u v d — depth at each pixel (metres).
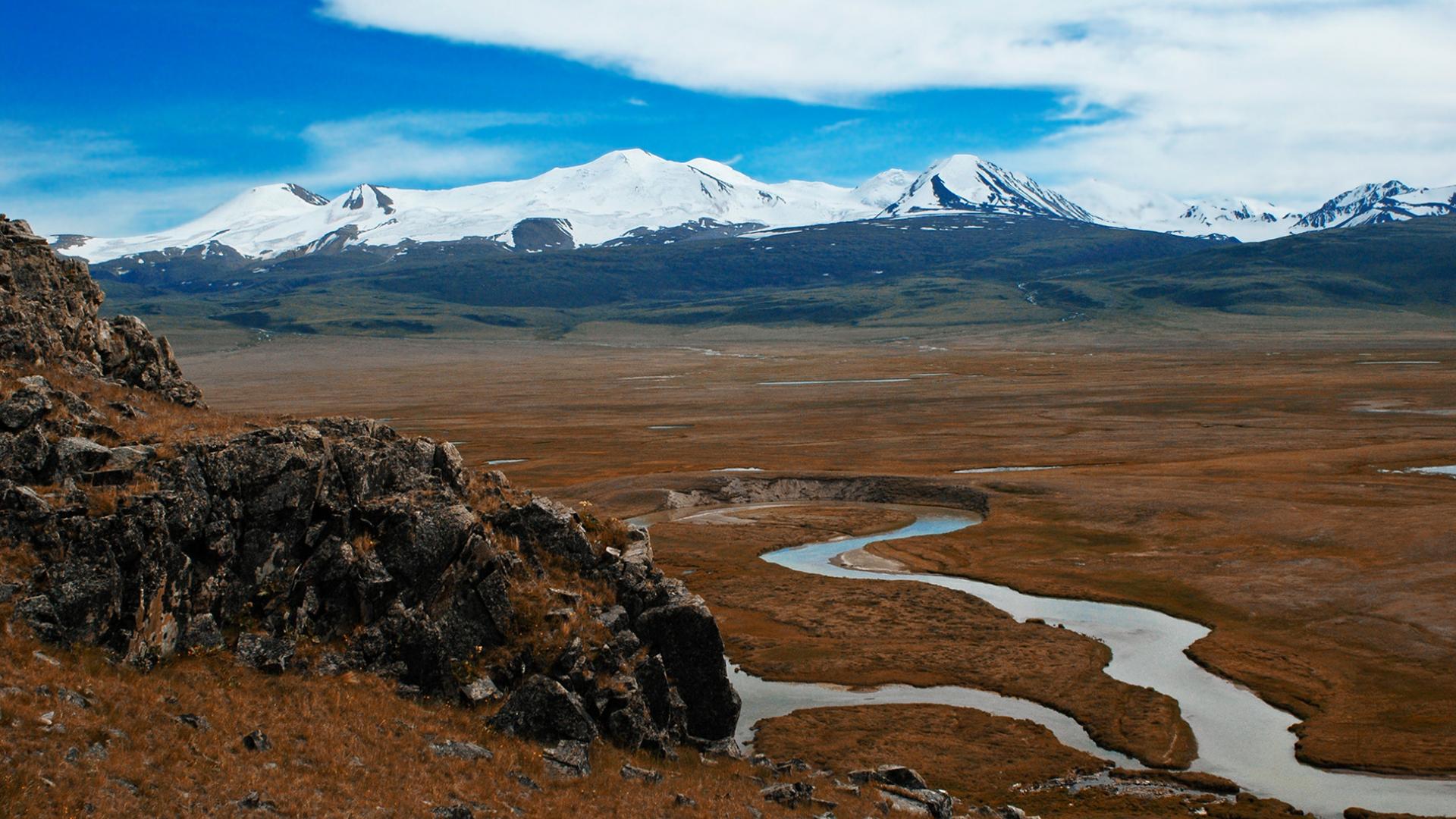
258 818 27.28
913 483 133.88
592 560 46.34
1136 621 79.69
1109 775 52.56
